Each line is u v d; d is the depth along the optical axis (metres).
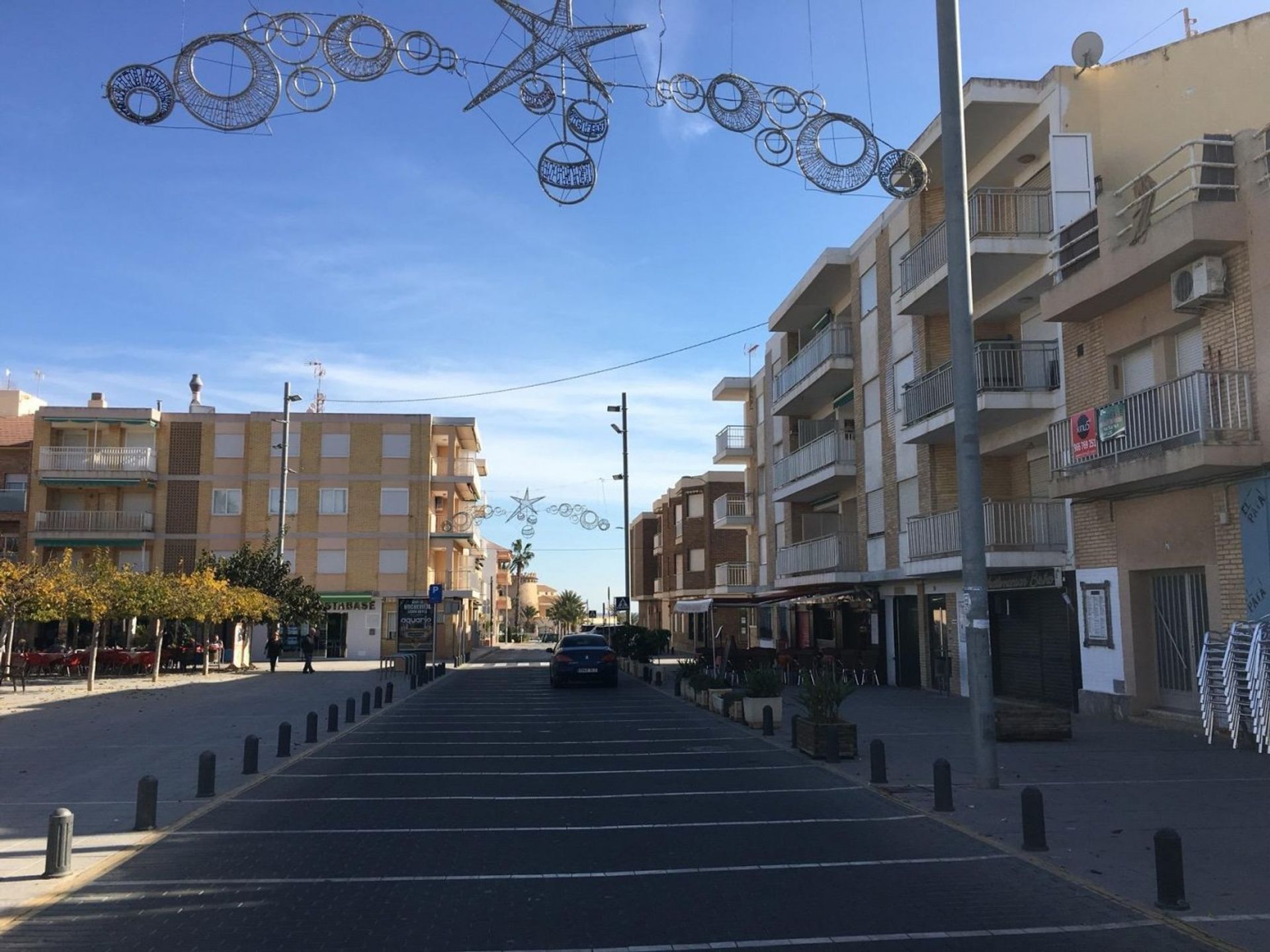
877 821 8.79
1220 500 13.46
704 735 15.60
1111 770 11.01
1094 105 17.84
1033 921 5.86
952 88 10.52
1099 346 16.30
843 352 28.31
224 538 48.69
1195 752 12.15
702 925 5.83
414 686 26.62
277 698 22.91
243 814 9.24
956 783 10.47
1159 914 5.92
